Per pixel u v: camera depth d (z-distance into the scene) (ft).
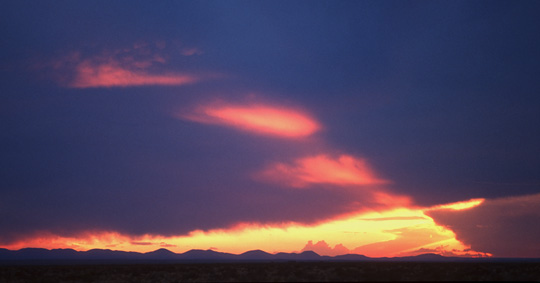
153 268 248.93
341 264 262.26
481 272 195.83
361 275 188.34
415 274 189.16
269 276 200.13
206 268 245.86
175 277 211.41
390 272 199.82
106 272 228.22
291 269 225.35
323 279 180.75
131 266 281.33
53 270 242.17
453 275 183.01
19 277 215.31
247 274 212.02
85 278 208.85
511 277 173.78
